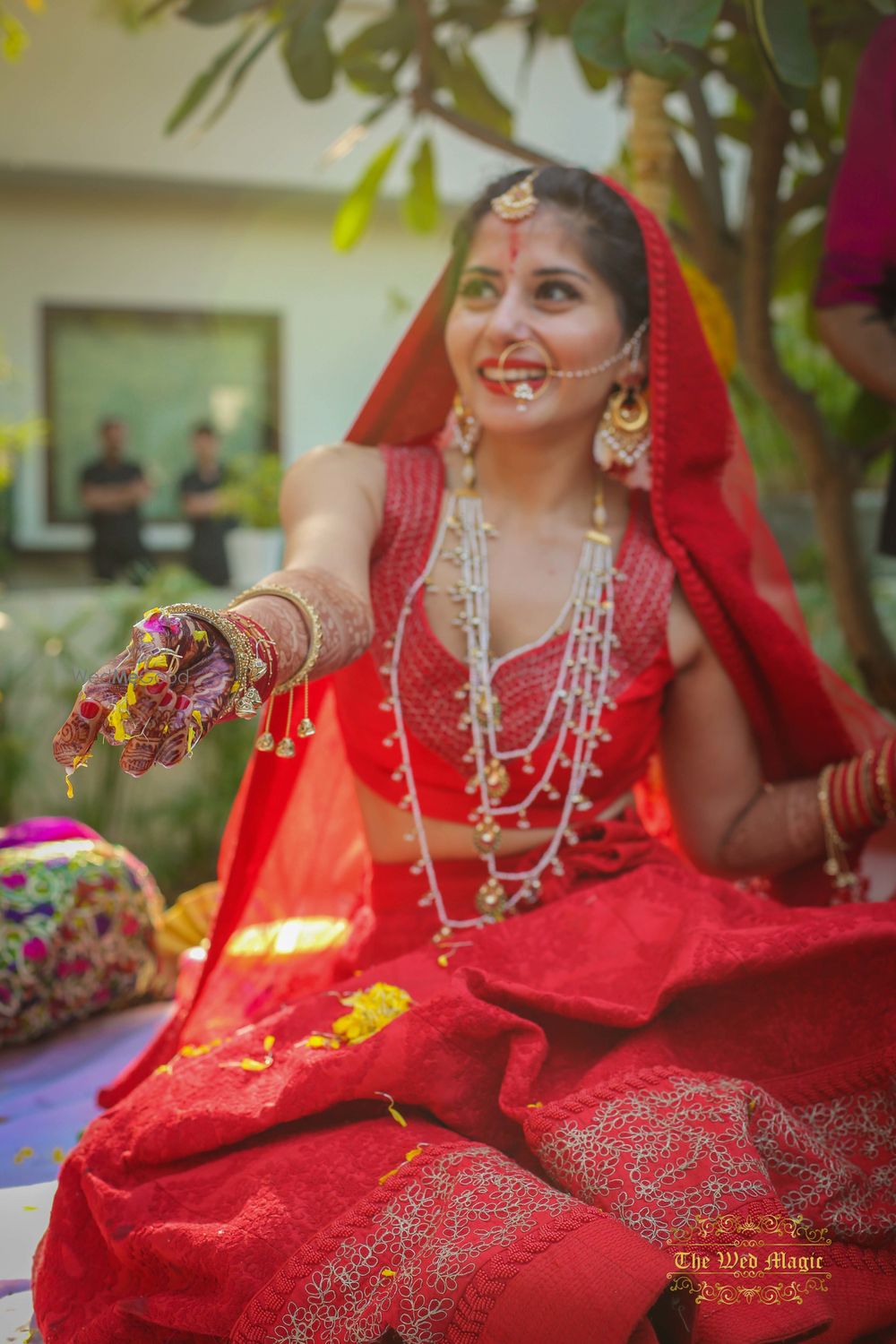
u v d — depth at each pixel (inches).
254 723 183.0
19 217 342.0
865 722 91.1
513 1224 51.8
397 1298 51.0
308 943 87.4
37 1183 77.5
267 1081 63.6
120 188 314.3
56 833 112.9
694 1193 54.6
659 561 80.5
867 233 98.4
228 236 353.4
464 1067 61.4
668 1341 51.4
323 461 79.1
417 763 76.7
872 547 213.2
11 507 352.2
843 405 206.1
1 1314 63.4
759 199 115.2
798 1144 58.7
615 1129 56.6
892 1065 62.3
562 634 77.8
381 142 322.7
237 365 359.9
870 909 68.0
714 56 129.0
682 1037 64.3
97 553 343.9
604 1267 49.1
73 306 348.8
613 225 76.7
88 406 354.9
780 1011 64.6
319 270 360.2
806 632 90.1
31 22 301.7
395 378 82.9
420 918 76.8
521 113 304.2
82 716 51.1
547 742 76.7
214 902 117.6
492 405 77.2
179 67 312.3
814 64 88.0
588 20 89.8
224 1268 54.1
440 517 79.4
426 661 75.6
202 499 338.0
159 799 180.7
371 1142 59.4
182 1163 62.2
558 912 69.5
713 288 111.1
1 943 101.1
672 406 77.9
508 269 76.5
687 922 67.0
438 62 127.2
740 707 84.6
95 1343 56.9
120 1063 99.2
